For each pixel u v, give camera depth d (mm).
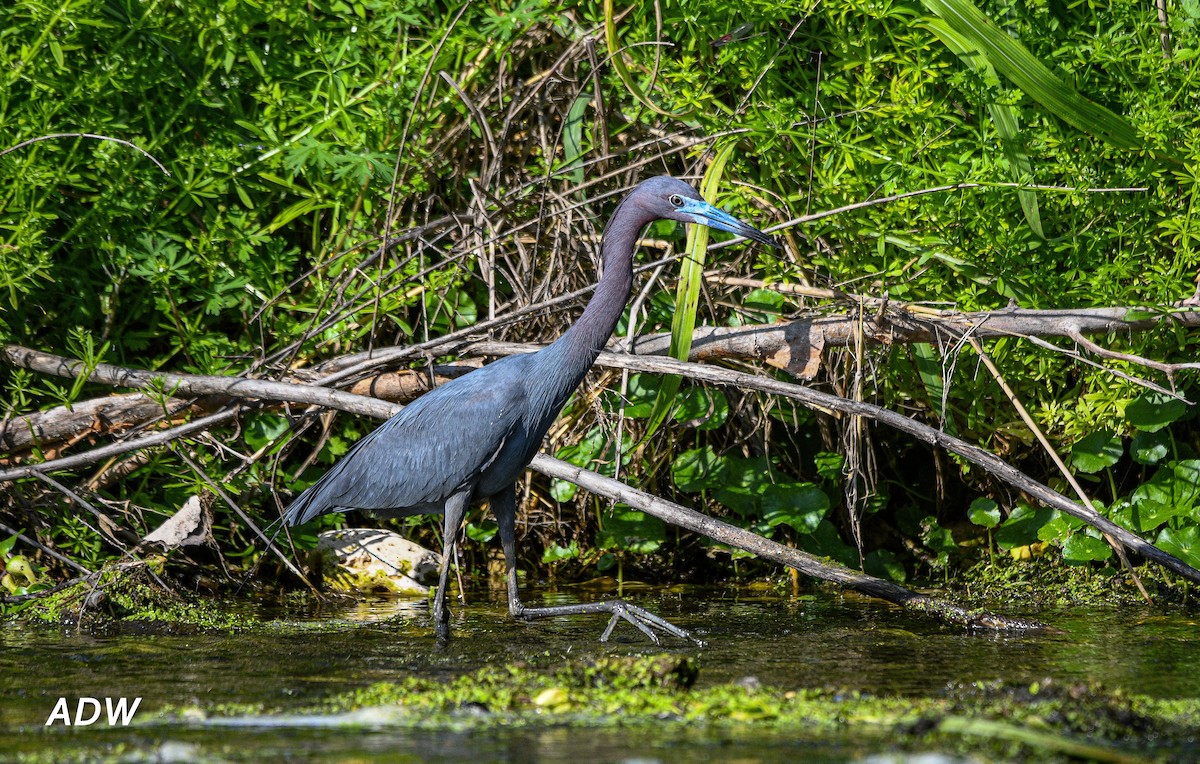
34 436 10703
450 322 12391
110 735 6633
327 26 12570
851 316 11117
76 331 10812
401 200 12164
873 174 11312
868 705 7117
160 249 11469
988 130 11172
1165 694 7516
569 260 12484
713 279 11766
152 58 11828
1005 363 11805
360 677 8117
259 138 12070
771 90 11648
